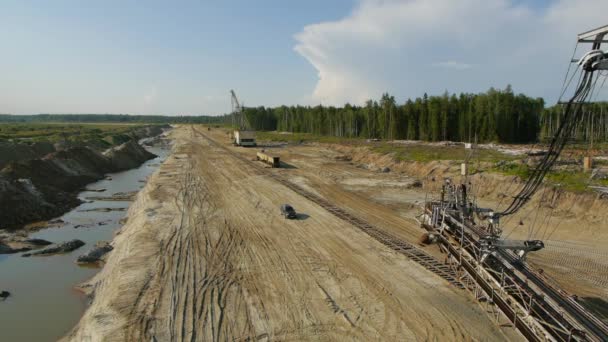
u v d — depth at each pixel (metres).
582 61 11.44
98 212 41.28
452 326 16.66
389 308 18.14
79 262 27.27
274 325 16.77
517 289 15.73
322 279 21.19
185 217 33.16
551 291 15.02
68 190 52.38
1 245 29.77
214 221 32.03
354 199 39.88
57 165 56.94
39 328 19.03
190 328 16.52
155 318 17.25
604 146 60.34
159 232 29.08
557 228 28.48
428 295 19.38
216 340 15.71
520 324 14.94
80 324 18.75
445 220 22.89
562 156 48.81
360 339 15.77
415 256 24.44
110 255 27.86
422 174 50.03
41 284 23.97
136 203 41.38
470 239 19.72
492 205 34.28
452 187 24.48
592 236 26.97
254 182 49.19
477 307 18.19
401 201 38.94
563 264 23.09
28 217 37.06
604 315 17.55
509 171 38.41
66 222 37.38
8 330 18.81
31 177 48.56
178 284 20.59
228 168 61.09
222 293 19.62
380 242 27.08
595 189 30.86
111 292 20.05
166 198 40.22
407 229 30.09
